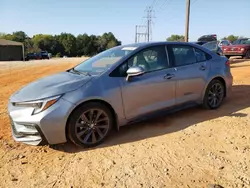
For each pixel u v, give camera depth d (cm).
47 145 427
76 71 491
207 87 562
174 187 308
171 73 496
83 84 410
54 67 2188
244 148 398
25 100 388
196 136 447
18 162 376
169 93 496
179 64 518
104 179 329
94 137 418
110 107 430
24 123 384
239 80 955
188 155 382
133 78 448
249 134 448
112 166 358
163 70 489
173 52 516
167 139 439
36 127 377
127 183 319
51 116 377
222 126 487
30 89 421
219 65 585
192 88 534
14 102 400
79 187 315
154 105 478
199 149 399
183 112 577
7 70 1933
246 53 1972
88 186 316
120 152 398
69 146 425
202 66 551
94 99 408
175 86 503
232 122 505
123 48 504
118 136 458
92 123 415
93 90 408
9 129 504
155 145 418
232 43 2134
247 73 1136
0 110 644
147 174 336
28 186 320
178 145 414
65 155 395
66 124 393
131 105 449
